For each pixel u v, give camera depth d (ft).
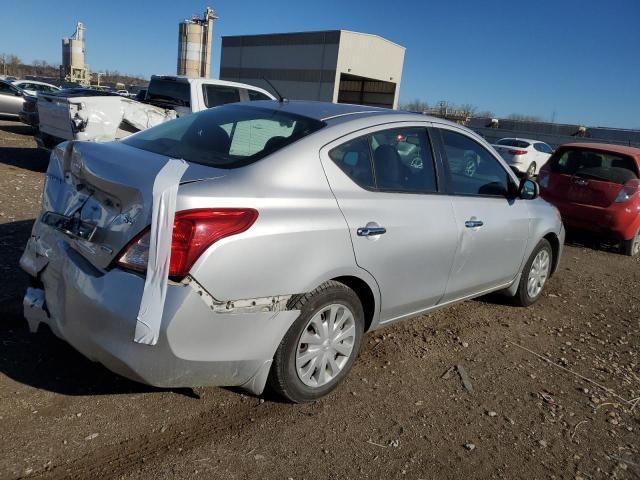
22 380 10.14
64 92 36.91
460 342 14.33
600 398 12.22
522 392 12.10
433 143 12.76
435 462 9.39
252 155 9.91
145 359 8.14
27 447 8.50
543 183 28.25
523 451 10.00
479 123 164.04
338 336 10.61
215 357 8.69
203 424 9.62
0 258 15.74
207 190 8.56
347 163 10.71
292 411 10.28
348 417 10.33
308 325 9.89
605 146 27.91
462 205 13.10
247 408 10.23
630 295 20.65
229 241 8.41
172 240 8.09
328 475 8.75
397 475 8.97
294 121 11.09
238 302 8.70
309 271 9.50
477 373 12.74
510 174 15.25
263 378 9.57
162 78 33.71
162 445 8.96
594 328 16.66
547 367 13.52
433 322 15.47
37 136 33.45
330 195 10.14
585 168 27.14
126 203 8.54
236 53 176.55
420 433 10.14
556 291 20.04
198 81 32.22
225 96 33.50
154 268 8.02
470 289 14.19
